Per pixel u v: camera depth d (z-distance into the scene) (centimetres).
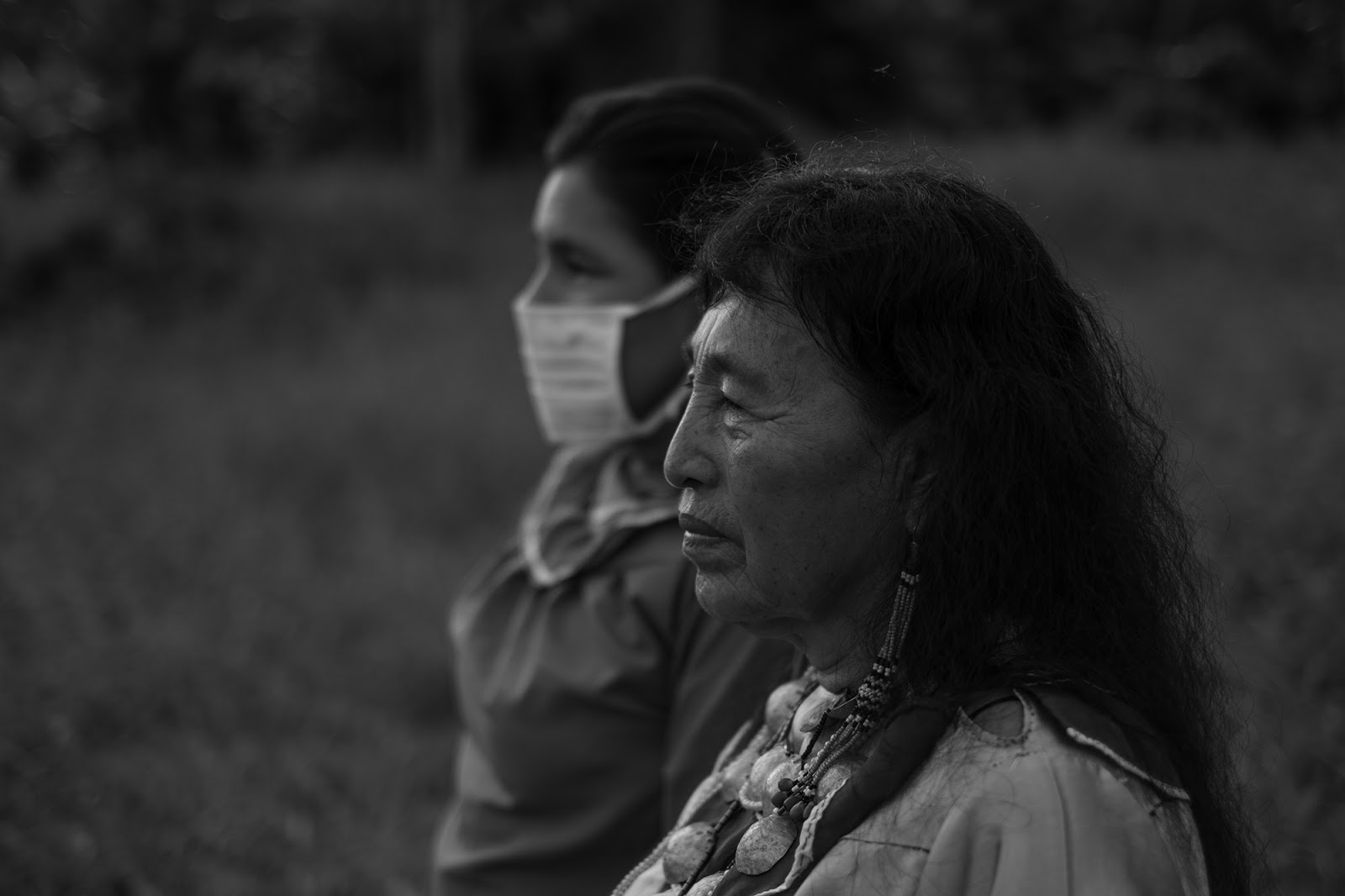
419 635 494
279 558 568
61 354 841
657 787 192
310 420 711
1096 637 121
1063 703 113
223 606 519
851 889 114
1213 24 1248
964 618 117
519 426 692
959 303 118
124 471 661
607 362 206
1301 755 289
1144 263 849
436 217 1110
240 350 865
